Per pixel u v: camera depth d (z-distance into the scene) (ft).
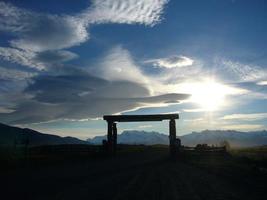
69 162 144.36
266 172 103.35
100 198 53.57
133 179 84.02
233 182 78.89
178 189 65.77
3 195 55.88
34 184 71.10
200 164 139.85
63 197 54.08
